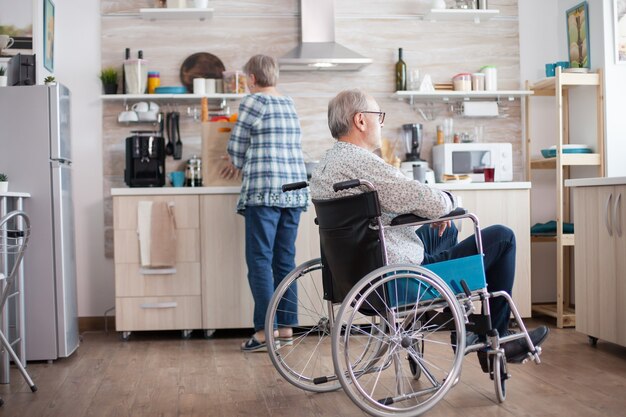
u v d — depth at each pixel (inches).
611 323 138.6
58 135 141.8
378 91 193.9
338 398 109.8
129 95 181.8
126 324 165.2
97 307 185.2
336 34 192.9
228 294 166.6
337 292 106.3
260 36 190.4
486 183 171.5
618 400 105.4
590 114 185.3
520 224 172.6
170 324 165.8
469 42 196.4
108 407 106.9
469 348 100.7
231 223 166.4
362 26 193.5
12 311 138.9
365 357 132.3
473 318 100.8
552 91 193.5
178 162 187.6
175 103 188.1
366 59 180.1
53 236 141.9
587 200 146.3
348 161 100.8
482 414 99.0
